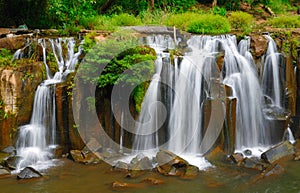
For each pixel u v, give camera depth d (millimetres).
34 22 12711
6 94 8805
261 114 10164
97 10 15078
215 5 17531
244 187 7391
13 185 7340
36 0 12695
